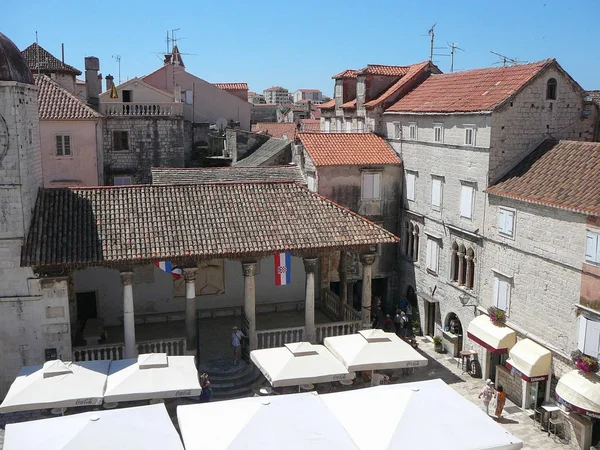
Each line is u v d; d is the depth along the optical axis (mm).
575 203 25875
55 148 46875
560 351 27188
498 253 31531
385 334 29562
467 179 33969
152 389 24609
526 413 29156
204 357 32312
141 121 54188
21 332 28734
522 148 32312
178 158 55438
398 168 41969
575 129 33156
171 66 72812
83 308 35750
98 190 32031
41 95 47562
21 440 19422
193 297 30578
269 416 20688
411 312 41312
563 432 26625
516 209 29875
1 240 27781
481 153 32562
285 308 39281
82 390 24234
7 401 23312
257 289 38688
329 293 39125
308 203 34062
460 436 20031
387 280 43406
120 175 54281
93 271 35281
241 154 61344
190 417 21062
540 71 31750
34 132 30375
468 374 33656
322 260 39625
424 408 21297
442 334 37281
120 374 25625
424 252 39531
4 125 27031
